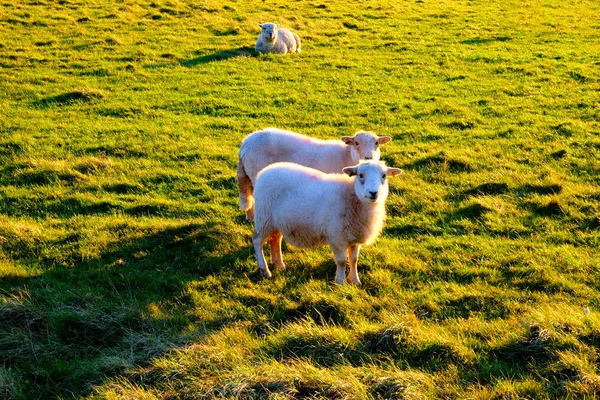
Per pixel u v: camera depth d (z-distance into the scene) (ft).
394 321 21.83
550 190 37.14
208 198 37.99
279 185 27.14
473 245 30.37
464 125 52.24
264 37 74.13
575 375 19.01
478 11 100.01
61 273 27.63
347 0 103.86
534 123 51.70
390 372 18.98
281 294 25.67
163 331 22.74
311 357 20.42
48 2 88.99
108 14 85.92
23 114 53.72
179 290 26.32
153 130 50.34
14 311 23.02
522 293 25.40
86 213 35.60
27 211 35.55
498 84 63.62
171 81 63.77
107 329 22.89
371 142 32.53
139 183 39.93
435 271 27.99
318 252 30.19
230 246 30.83
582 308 23.82
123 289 26.45
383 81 65.10
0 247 29.66
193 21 85.97
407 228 33.32
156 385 19.53
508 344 20.80
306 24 88.69
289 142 33.17
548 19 94.43
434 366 20.01
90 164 42.34
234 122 52.90
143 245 30.68
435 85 63.72
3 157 43.70
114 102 57.47
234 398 18.19
